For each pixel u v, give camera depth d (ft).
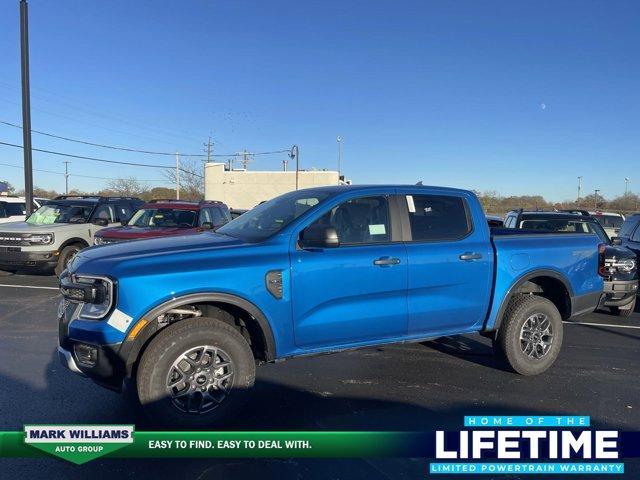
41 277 38.42
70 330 12.62
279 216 15.55
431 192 16.75
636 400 16.20
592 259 19.29
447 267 16.12
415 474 11.71
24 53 49.44
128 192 240.53
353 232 15.20
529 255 17.74
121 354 12.26
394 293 15.34
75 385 16.19
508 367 18.28
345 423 14.14
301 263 14.01
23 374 17.12
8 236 35.78
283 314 13.82
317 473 11.59
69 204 40.78
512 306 17.80
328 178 206.90
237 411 13.48
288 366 18.85
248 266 13.37
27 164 50.75
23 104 50.19
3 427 13.34
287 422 14.10
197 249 13.58
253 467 11.75
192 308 13.87
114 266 12.50
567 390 16.96
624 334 24.98
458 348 21.66
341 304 14.64
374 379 17.63
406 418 14.51
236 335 13.35
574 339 23.88
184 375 12.92
